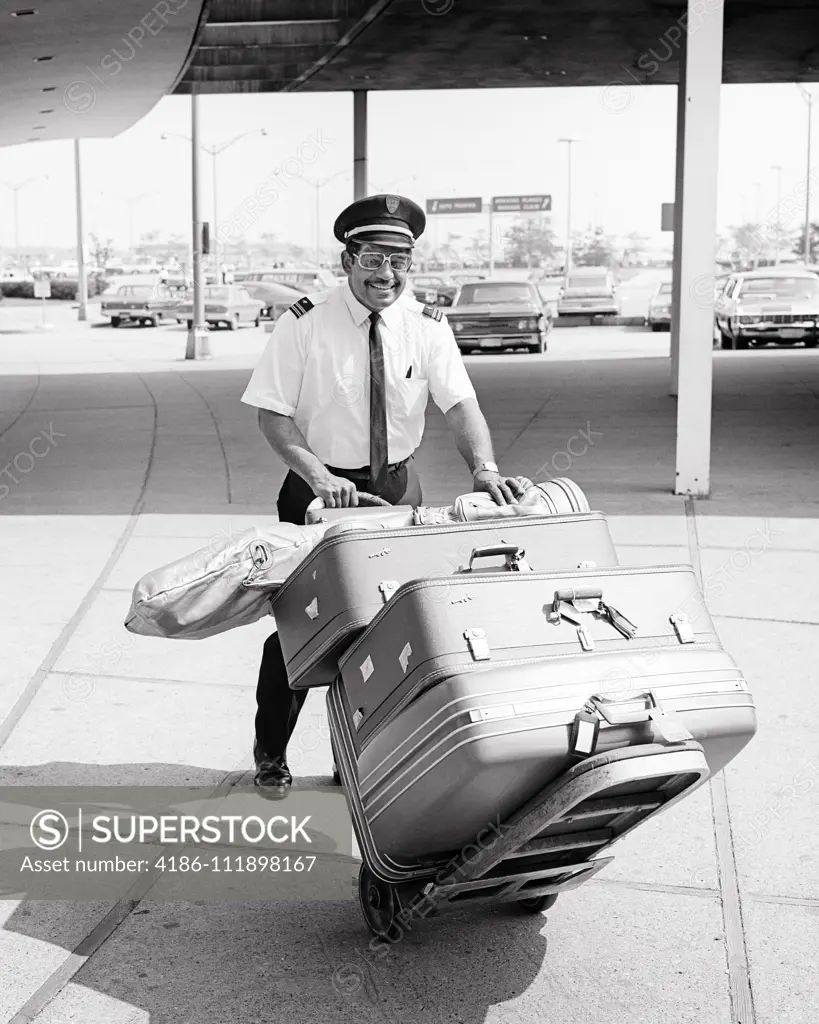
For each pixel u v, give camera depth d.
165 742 4.66
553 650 2.72
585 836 2.95
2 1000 3.01
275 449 3.80
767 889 3.57
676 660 2.78
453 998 3.01
